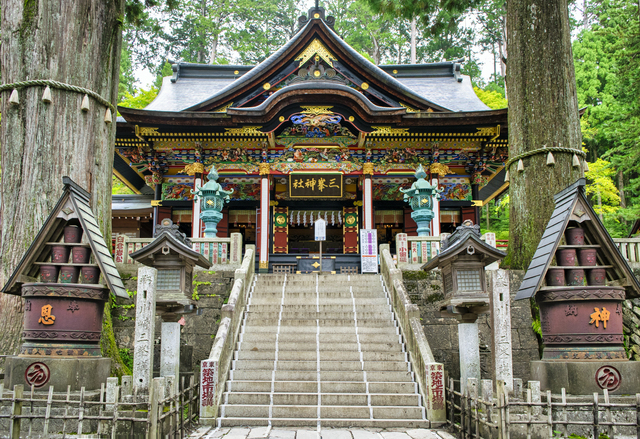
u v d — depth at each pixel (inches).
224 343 328.2
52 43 356.8
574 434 234.1
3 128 352.8
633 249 438.6
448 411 295.7
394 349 358.3
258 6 1565.0
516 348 404.8
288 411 298.2
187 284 307.9
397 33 1587.1
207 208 591.2
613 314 243.3
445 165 781.9
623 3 978.1
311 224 877.2
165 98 887.7
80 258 262.7
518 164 446.3
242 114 679.7
